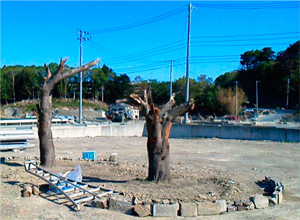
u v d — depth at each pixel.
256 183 11.10
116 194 8.56
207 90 98.69
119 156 17.50
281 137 27.11
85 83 100.94
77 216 7.32
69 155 17.56
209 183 10.22
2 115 69.81
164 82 89.69
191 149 21.64
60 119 42.84
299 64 105.19
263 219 7.49
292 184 11.48
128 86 94.38
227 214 7.83
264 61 116.62
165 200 7.96
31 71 94.25
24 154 17.11
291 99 103.44
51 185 9.03
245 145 24.17
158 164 9.90
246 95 104.56
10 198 8.39
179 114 9.88
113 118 55.28
